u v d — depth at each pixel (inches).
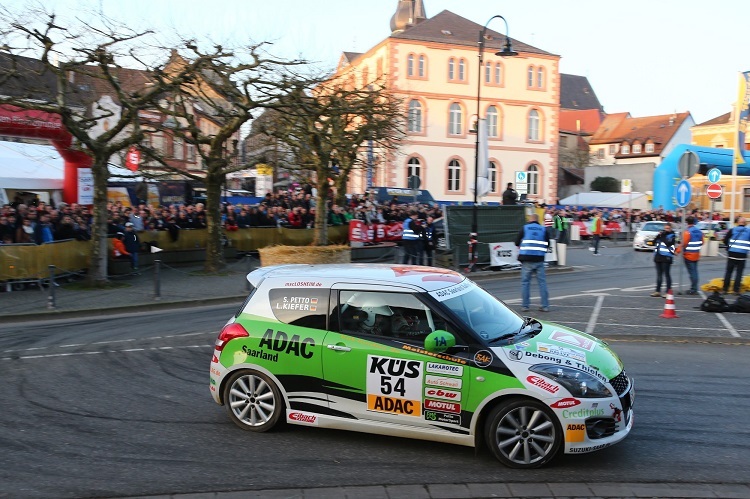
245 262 870.4
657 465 217.0
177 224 859.4
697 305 561.0
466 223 812.6
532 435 211.5
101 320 518.0
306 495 192.5
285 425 253.9
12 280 625.0
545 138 2369.6
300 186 1526.8
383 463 217.3
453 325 221.6
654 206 1574.8
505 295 625.9
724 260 1056.2
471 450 228.8
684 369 350.6
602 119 3961.6
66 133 861.2
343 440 238.4
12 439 240.4
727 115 2482.8
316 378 235.1
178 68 736.3
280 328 242.5
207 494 193.3
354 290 237.3
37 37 605.9
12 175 876.0
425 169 2214.6
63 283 679.7
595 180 2354.8
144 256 794.2
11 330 474.6
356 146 1120.8
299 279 248.4
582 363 218.4
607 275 811.4
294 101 743.7
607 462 219.5
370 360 226.8
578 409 207.6
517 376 210.7
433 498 190.7
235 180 1825.8
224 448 231.0
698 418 267.1
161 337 440.1
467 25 2333.9
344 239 1013.2
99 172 658.2
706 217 1620.3
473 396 214.1
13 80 713.6
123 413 271.3
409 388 221.8
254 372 245.9
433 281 241.3
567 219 1347.2
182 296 623.2
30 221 672.4
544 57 2342.5
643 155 3319.4
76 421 260.8
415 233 770.8
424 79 2194.9
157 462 218.2
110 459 221.0
